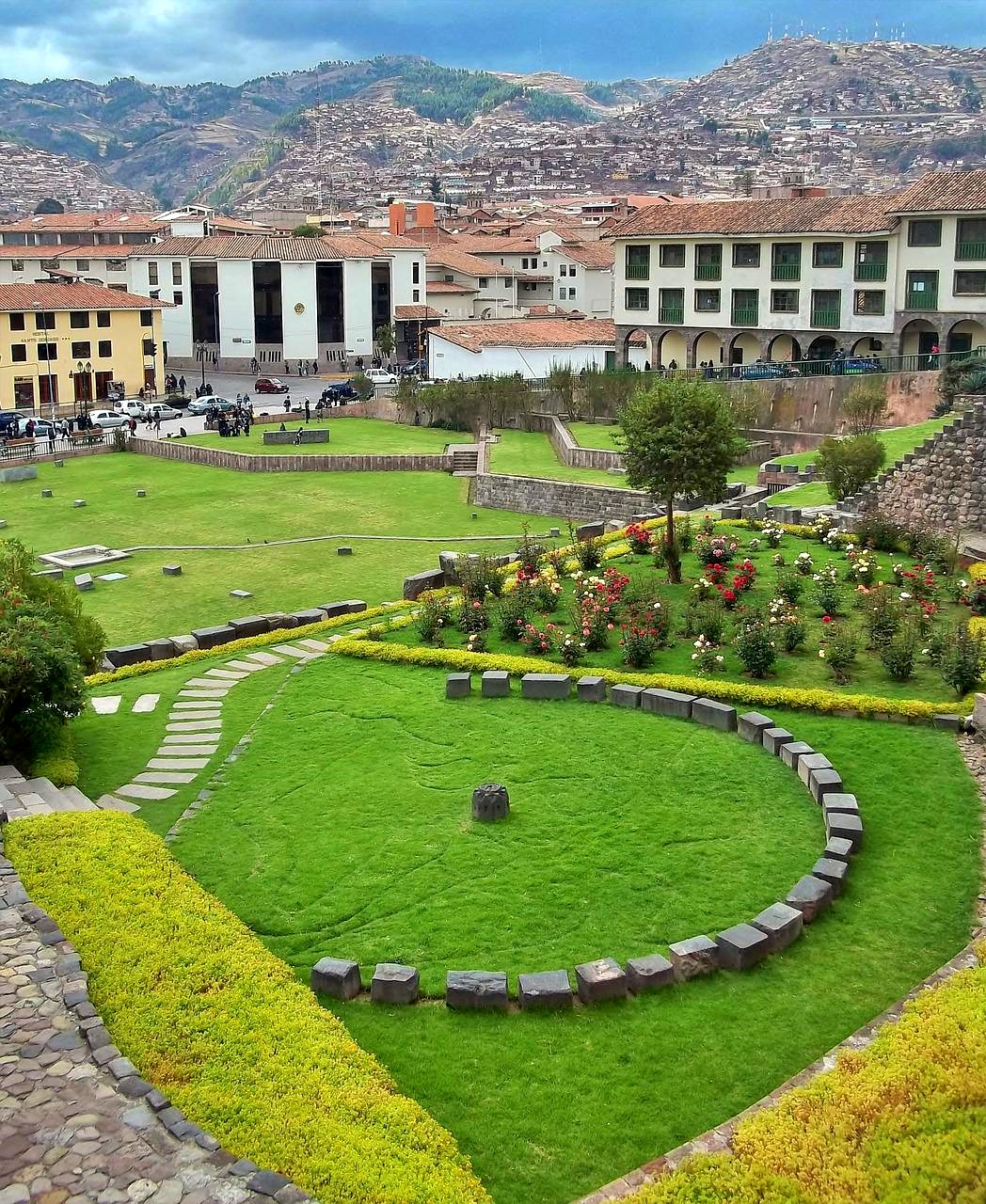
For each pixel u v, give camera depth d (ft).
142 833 51.80
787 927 44.55
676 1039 39.55
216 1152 31.83
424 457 194.80
